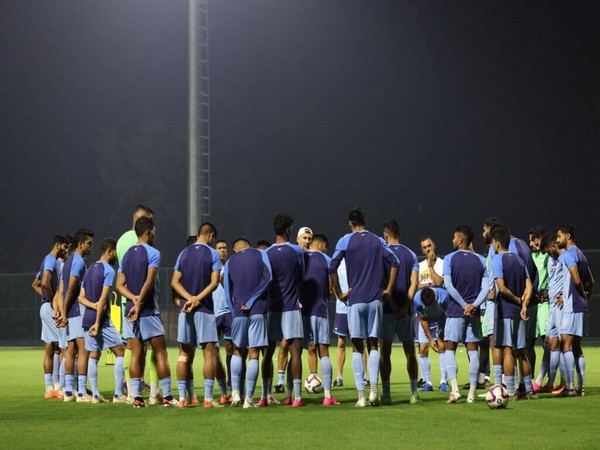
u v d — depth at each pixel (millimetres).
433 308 15016
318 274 13383
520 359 13195
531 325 14070
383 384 12789
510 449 8484
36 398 14969
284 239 12906
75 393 14672
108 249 14141
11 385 17875
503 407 11656
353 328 12422
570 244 13695
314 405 12789
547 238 14305
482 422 10383
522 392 13195
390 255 12492
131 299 12773
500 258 13023
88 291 13922
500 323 12977
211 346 12789
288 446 8812
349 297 12492
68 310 14305
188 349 12898
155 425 10414
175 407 12711
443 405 12383
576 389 13789
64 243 15711
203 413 11672
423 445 8789
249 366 12453
